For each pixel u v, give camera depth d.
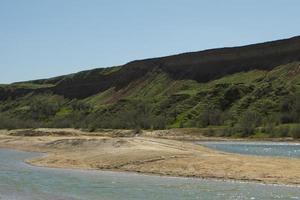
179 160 39.09
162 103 172.38
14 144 77.25
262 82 170.50
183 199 25.09
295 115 128.25
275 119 129.50
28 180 33.78
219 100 159.62
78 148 61.22
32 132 104.75
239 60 198.25
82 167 42.03
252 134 116.88
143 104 175.88
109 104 191.25
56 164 44.97
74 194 27.47
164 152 43.81
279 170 33.34
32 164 46.06
